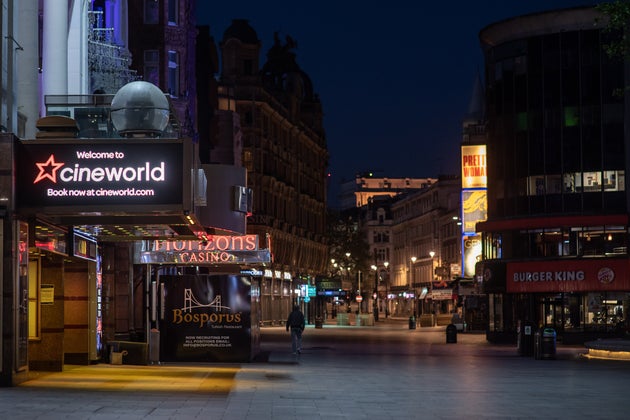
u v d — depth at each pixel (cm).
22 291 2131
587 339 5347
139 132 2223
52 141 2094
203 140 6619
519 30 5641
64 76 3005
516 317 5525
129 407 1745
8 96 2344
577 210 5456
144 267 3475
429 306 14288
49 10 2997
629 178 5375
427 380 2622
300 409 1823
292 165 10281
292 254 10144
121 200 2083
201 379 2462
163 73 5138
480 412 1817
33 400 1820
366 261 13350
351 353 4069
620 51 3319
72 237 2505
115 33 3972
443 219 13462
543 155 5559
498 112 5775
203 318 3177
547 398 2114
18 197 2084
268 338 5738
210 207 2753
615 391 2305
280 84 10575
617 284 5278
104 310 3241
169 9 5206
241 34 8931
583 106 5484
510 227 5609
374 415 1747
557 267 5416
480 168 6775
